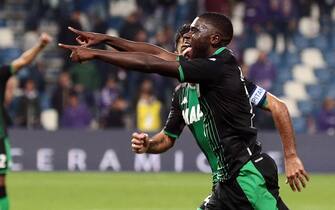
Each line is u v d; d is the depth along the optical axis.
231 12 79.38
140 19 74.75
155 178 56.41
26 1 80.00
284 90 76.12
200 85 19.06
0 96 31.73
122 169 59.94
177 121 21.44
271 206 19.44
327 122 65.75
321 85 77.44
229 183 19.64
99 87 67.62
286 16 77.75
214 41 19.23
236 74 19.09
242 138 19.44
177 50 20.44
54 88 70.12
